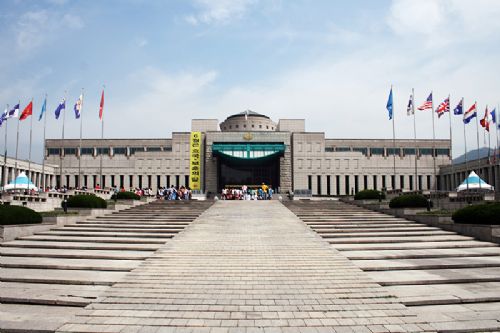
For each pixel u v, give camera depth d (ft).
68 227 77.92
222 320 32.63
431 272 47.67
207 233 71.46
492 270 48.91
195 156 227.81
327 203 127.65
